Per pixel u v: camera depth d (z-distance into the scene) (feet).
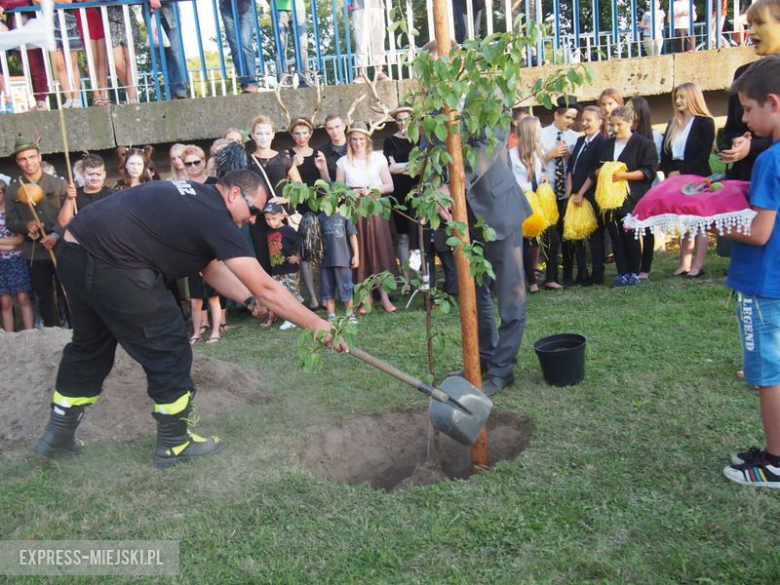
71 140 25.71
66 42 25.89
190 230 11.86
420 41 29.43
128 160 22.08
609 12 36.52
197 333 21.93
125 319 12.03
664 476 11.03
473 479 11.43
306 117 26.48
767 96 9.85
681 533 9.60
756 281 10.23
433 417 11.62
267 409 15.07
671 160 23.54
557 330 18.97
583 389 14.74
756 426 12.46
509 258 14.92
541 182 23.84
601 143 23.29
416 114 10.99
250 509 10.94
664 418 13.05
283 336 21.44
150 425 14.61
